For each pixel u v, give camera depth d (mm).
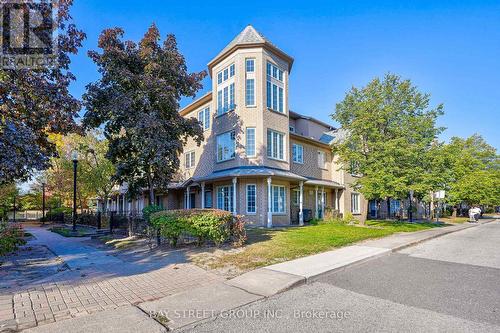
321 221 22047
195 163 25188
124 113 14586
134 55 15914
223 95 21453
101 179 26562
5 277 7203
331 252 9961
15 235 11297
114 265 8438
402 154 19000
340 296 5953
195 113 25734
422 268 8305
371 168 19641
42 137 11078
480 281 7008
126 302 5477
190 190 24625
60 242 13969
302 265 8070
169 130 16391
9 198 28344
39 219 34562
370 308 5309
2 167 8766
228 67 21125
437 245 12664
